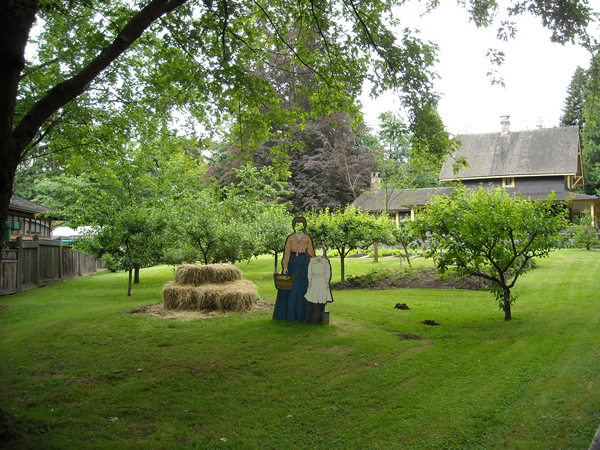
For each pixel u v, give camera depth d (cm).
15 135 434
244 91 930
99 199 1509
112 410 468
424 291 1381
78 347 704
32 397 502
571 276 1435
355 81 945
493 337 752
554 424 400
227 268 1093
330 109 1011
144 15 527
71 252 2033
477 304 1114
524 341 703
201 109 1062
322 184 3850
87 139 1105
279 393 517
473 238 881
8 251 1427
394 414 456
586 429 382
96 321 888
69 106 973
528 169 3600
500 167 3700
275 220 1797
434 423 429
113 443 397
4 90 406
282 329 808
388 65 912
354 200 3719
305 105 3903
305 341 729
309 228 1628
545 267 1669
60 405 482
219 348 689
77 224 1448
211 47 888
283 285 881
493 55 816
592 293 1124
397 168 2912
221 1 813
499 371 563
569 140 3659
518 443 375
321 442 406
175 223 1447
